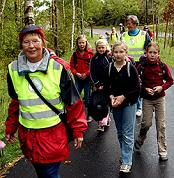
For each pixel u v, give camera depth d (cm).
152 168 626
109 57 780
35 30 408
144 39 867
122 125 609
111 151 710
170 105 1099
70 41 2244
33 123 415
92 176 601
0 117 875
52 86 411
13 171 620
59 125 420
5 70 1334
